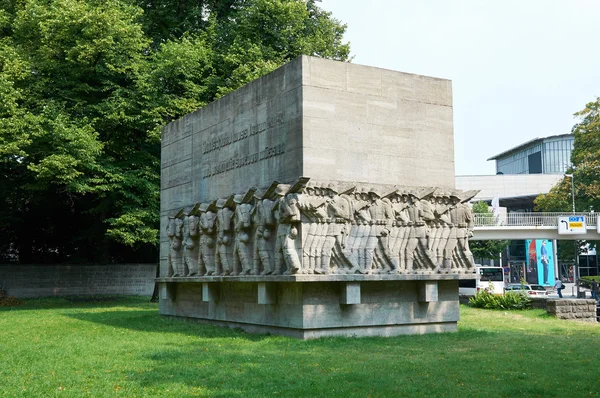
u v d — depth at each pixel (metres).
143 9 38.62
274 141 18.66
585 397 10.05
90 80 35.97
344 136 17.89
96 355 14.57
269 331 18.39
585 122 60.56
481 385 10.89
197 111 23.58
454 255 18.89
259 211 17.83
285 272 16.77
